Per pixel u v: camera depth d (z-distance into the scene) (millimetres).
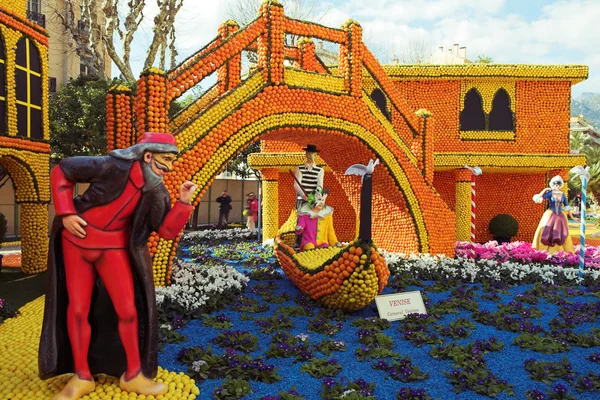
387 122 11727
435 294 8906
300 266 8359
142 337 4621
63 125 18891
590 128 55375
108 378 4781
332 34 10609
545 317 7602
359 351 5887
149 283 4574
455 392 4930
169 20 20375
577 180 35062
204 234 18562
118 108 8586
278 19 9734
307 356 5707
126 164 4344
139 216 4438
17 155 10219
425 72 16766
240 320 7250
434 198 12117
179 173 8656
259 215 17078
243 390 4793
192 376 5160
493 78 16938
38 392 4559
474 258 12070
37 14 24094
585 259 12141
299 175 10961
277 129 9820
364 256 6930
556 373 5320
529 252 12375
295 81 10109
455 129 17047
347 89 10852
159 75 8320
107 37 19609
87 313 4504
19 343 6129
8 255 14109
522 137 17234
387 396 4809
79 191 21156
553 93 17250
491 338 6281
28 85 10688
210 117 9062
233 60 10508
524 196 18031
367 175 7023
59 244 4496
